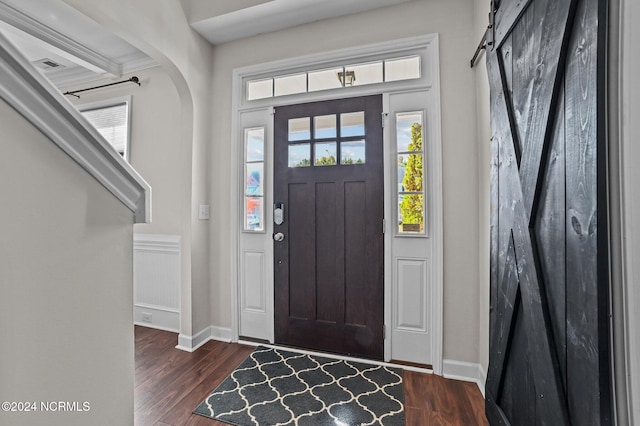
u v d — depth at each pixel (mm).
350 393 1765
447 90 1989
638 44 642
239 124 2527
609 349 689
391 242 2154
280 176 2424
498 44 1346
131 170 630
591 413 728
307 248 2348
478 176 1923
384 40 2123
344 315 2252
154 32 1980
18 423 478
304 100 2344
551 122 922
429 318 2074
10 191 467
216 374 1973
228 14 2203
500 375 1352
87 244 577
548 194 948
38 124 492
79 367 563
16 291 475
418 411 1617
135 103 2873
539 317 989
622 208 665
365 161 2213
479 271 1913
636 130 645
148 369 2039
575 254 798
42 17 2229
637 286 646
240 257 2529
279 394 1753
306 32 2314
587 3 733
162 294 2775
